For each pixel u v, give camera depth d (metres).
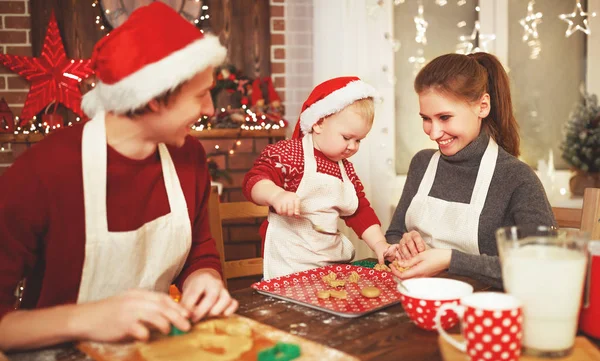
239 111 3.04
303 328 0.79
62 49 2.92
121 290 0.95
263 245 1.45
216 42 0.92
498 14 2.77
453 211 1.35
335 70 2.82
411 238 1.16
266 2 3.20
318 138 1.41
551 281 0.64
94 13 2.97
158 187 0.98
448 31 2.86
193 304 0.82
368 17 2.77
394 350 0.70
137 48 0.86
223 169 3.02
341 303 0.88
